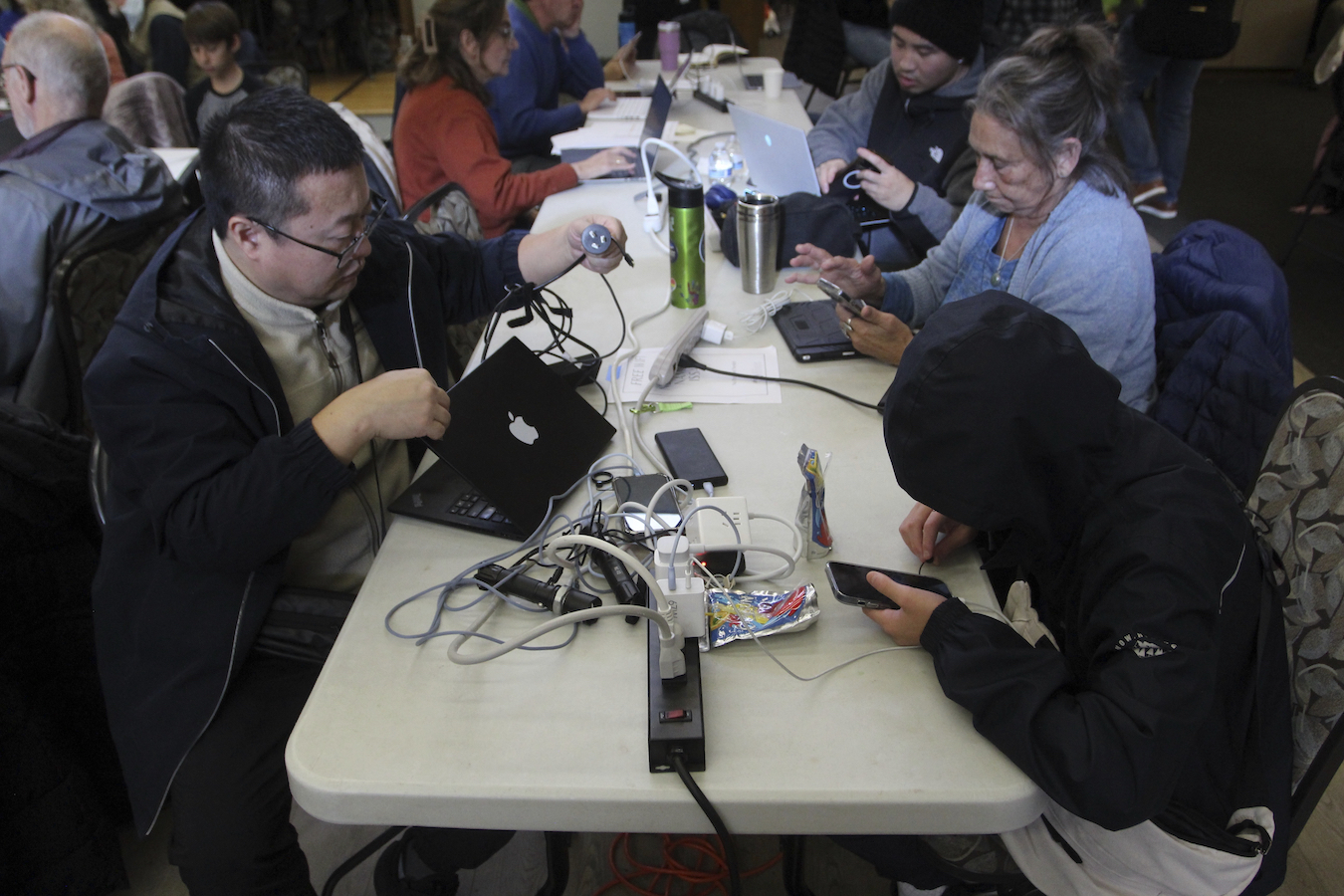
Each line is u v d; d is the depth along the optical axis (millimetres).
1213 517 828
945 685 827
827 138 2668
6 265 1908
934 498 832
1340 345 3096
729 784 764
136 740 1150
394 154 2670
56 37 2031
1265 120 5797
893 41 2283
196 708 1130
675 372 1447
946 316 863
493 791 764
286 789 1149
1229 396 1339
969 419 790
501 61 2564
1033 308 857
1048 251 1454
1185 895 899
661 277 1825
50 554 1386
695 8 4730
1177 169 4090
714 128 2949
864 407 1349
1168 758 740
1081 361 802
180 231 1210
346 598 1212
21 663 1373
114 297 1925
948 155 2314
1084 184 1433
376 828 1606
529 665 903
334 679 889
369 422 1030
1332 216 3967
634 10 4750
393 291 1412
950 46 2172
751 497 1146
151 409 1068
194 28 3619
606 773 780
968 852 1056
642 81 3807
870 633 936
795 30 4398
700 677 859
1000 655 811
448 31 2453
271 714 1168
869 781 764
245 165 1036
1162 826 875
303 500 1030
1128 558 811
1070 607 899
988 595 979
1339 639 987
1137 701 752
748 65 3961
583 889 1489
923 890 1210
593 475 1196
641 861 1525
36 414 1359
